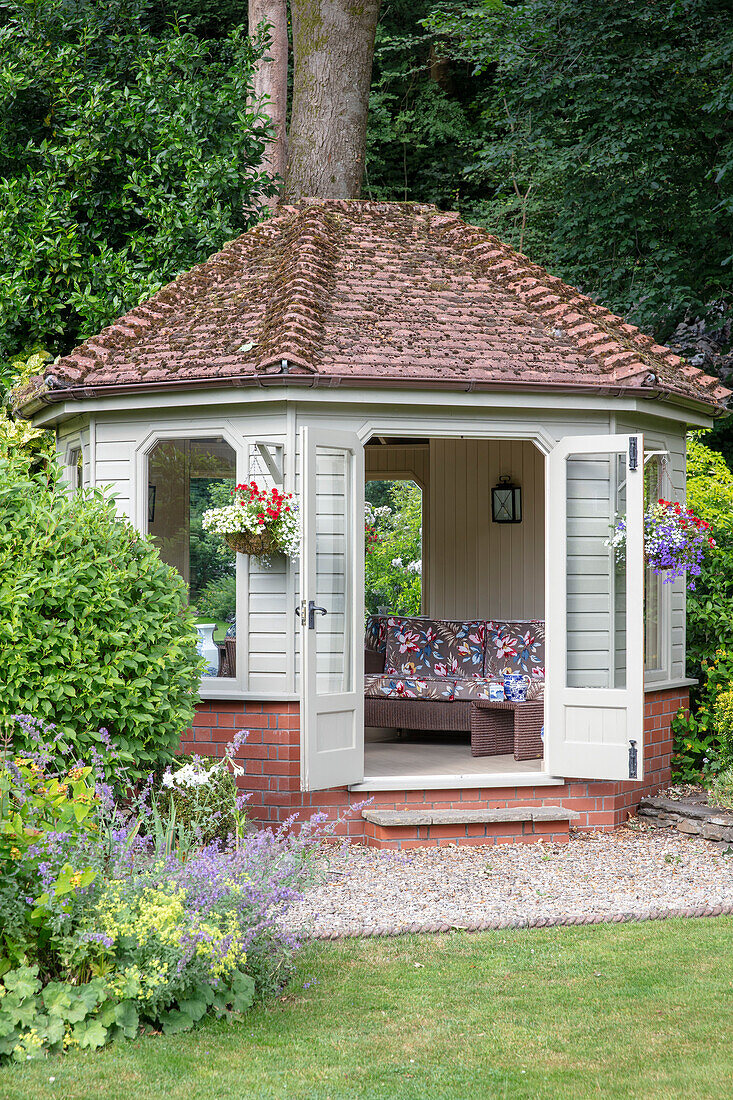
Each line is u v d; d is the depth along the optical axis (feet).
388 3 75.66
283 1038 14.90
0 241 42.22
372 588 53.06
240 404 26.68
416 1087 13.42
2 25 51.42
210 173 42.32
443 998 16.52
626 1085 13.53
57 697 19.79
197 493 27.48
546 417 27.99
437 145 78.95
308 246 31.14
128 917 14.87
